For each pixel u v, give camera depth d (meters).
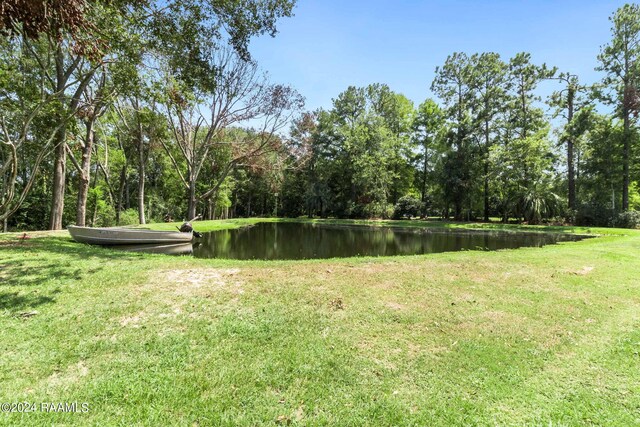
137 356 3.02
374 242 15.14
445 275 6.14
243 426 2.17
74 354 3.02
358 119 35.00
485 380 2.75
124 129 22.03
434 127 33.00
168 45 8.48
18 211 19.56
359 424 2.22
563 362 3.05
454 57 28.09
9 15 3.69
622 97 20.80
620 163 20.98
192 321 3.80
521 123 25.64
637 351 3.25
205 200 31.16
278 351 3.16
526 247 12.06
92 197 20.73
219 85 16.47
